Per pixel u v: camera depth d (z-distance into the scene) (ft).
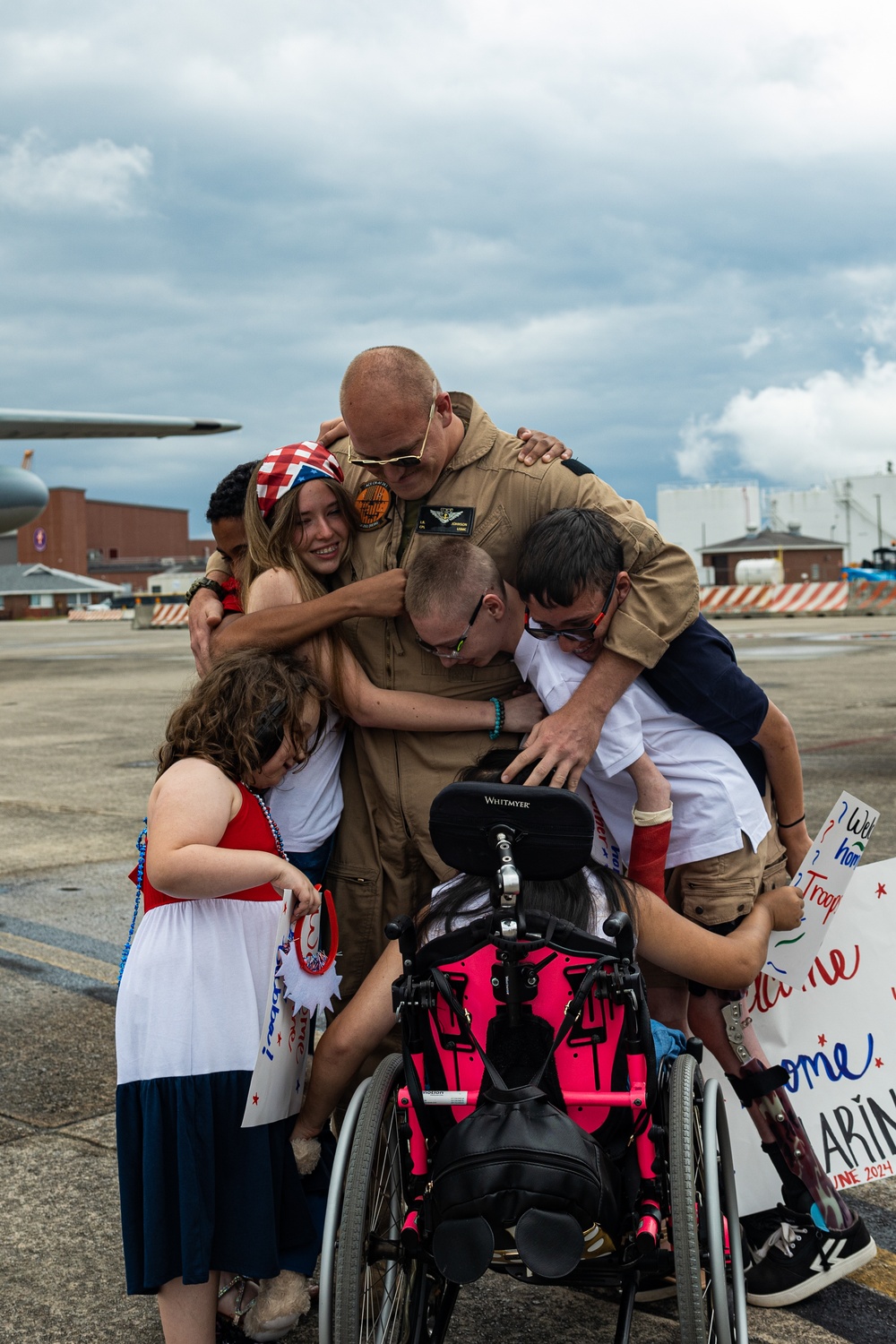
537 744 7.84
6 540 465.47
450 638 7.88
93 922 18.11
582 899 6.85
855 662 59.36
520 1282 8.52
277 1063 7.22
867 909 9.02
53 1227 9.32
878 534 257.55
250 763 7.35
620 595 7.87
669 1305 8.18
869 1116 8.74
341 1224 6.24
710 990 8.18
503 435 8.77
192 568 460.96
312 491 8.43
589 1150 6.01
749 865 8.39
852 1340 7.74
